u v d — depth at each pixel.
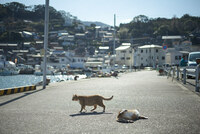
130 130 4.00
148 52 84.50
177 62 69.94
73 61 89.38
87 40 157.50
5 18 182.62
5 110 6.12
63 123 4.60
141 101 7.66
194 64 19.80
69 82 18.39
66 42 137.88
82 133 3.85
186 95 9.23
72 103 7.35
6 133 3.90
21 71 72.38
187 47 93.56
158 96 8.98
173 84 15.23
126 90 11.51
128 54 87.88
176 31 139.00
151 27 156.12
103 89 12.14
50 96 9.21
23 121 4.80
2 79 54.69
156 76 28.30
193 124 4.43
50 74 69.25
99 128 4.16
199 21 149.00
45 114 5.57
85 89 12.22
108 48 126.69
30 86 11.98
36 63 92.38
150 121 4.69
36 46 120.38
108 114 5.55
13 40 121.88
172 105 6.77
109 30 198.88
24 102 7.62
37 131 4.00
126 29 159.88
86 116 5.31
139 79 22.00
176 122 4.59
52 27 175.12
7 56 89.38
